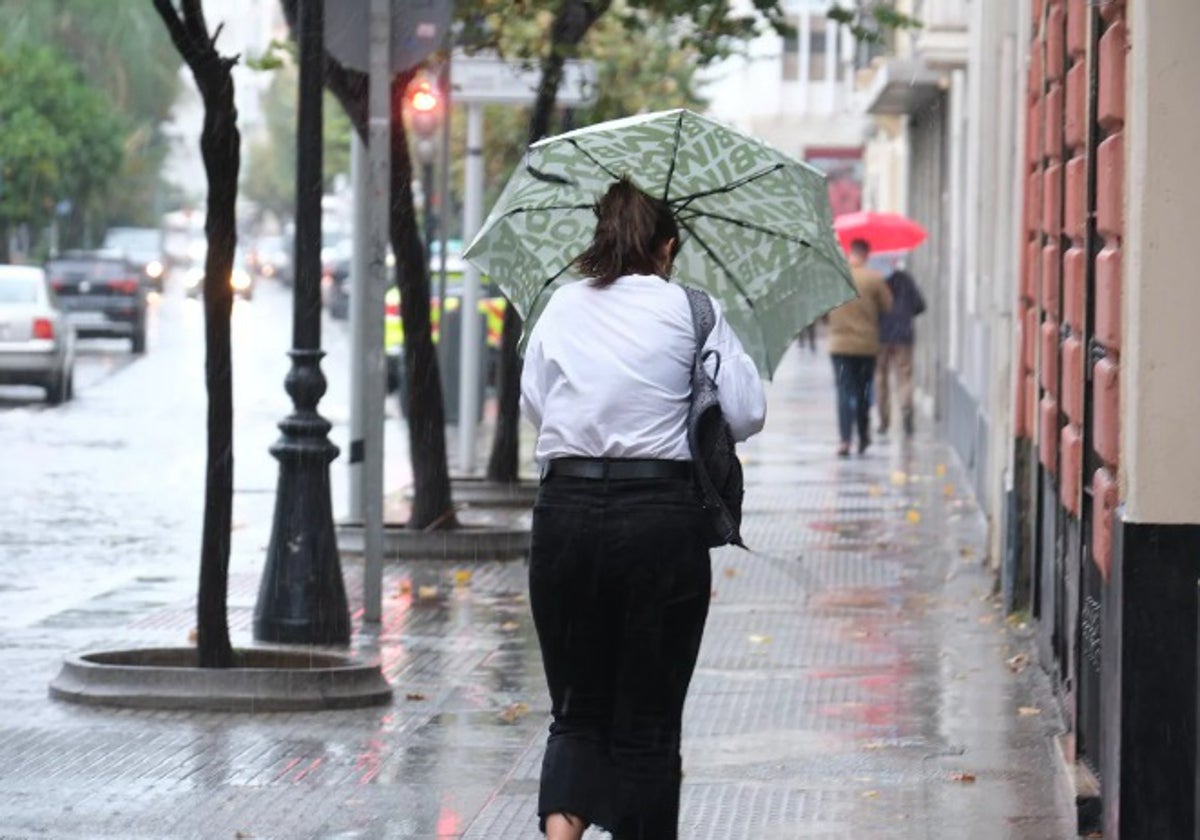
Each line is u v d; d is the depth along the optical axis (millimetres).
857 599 27062
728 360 12602
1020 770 17359
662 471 12516
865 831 15383
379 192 25016
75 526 35438
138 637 23984
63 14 123000
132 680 19719
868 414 49656
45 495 40031
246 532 34938
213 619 20219
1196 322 13602
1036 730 18922
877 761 17703
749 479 43625
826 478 44000
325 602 23594
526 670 22094
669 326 12656
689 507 12547
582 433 12539
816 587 28156
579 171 14562
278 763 17516
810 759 17766
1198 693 13125
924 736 18703
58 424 56906
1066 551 19125
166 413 61156
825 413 65812
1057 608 20203
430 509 31812
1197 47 13477
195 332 112688
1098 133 16375
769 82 128750
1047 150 21797
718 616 25656
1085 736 16750
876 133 94812
